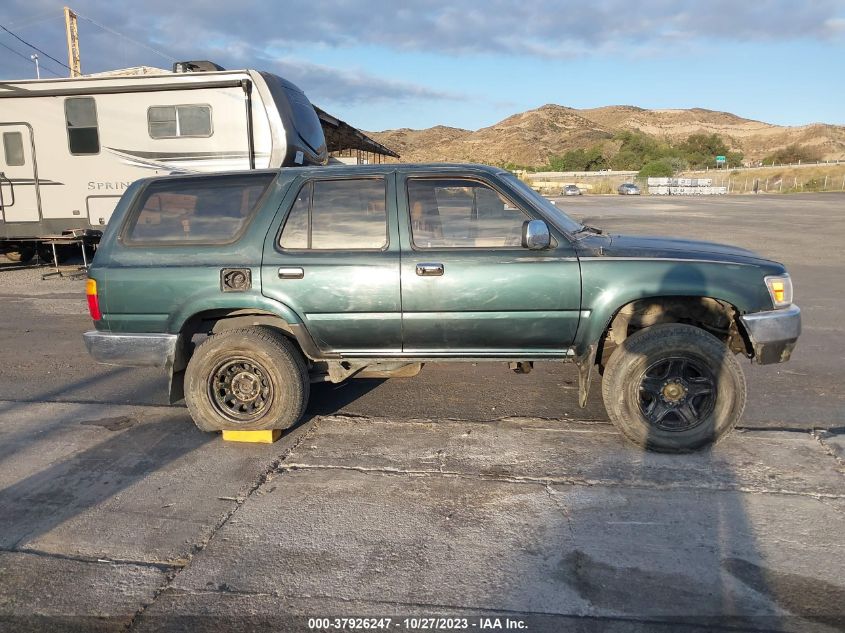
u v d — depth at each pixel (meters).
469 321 4.30
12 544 3.33
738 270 4.16
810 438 4.48
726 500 3.63
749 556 3.10
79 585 2.98
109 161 11.88
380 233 4.38
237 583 2.97
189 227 4.56
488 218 4.36
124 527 3.48
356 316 4.36
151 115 11.61
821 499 3.63
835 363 6.30
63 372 6.41
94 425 4.97
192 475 4.09
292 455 4.36
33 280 12.49
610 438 4.54
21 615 2.78
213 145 11.53
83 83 11.65
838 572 2.96
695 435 4.20
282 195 4.48
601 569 3.02
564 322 4.25
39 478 4.07
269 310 4.41
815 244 16.30
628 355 4.18
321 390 5.73
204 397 4.55
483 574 3.00
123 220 4.63
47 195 12.16
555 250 4.25
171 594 2.90
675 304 4.44
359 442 4.56
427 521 3.47
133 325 4.55
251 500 3.75
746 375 5.94
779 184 67.12
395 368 4.70
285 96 11.65
